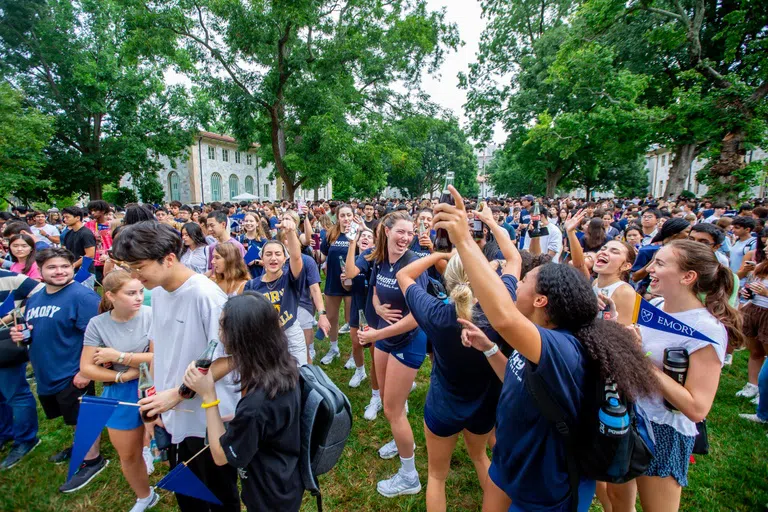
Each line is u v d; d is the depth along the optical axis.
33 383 4.52
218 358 1.81
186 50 16.22
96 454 3.04
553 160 25.75
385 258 3.19
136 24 15.08
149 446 2.98
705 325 1.82
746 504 2.72
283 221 3.26
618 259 2.70
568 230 3.68
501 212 10.45
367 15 17.45
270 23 15.77
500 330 1.24
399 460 3.21
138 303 2.52
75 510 2.71
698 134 13.33
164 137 24.20
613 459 1.29
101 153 22.69
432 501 2.26
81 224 6.15
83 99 21.78
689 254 1.95
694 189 36.00
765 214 6.88
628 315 2.58
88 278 3.43
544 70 22.73
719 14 15.29
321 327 3.42
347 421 1.85
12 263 5.02
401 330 2.54
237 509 2.16
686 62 16.53
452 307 1.92
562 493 1.45
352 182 19.09
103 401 1.75
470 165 56.00
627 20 15.10
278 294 3.23
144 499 2.63
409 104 21.05
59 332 2.91
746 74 14.31
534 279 1.59
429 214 4.07
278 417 1.60
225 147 38.41
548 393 1.28
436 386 2.21
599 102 16.06
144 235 1.75
